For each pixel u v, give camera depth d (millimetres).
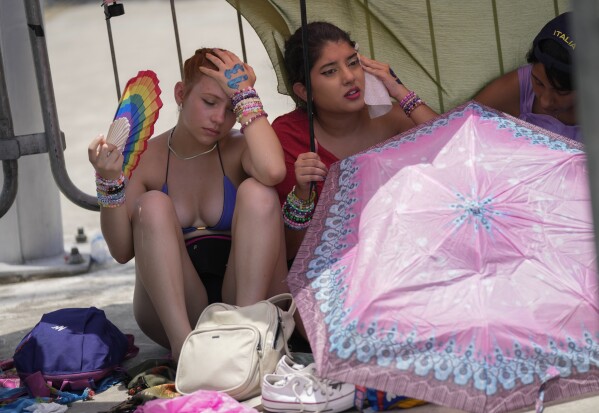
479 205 3168
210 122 3621
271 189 3582
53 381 3486
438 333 2971
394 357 2951
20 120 5254
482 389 2887
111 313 4723
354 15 4297
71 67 11977
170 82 10664
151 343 4191
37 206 5531
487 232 3121
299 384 3135
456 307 3006
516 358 2947
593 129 1685
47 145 4461
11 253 5523
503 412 2877
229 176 3834
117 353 3646
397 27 4320
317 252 3283
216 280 3898
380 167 3346
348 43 3779
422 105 3885
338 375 2938
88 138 8766
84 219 6715
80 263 5547
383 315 3002
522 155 3307
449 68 4352
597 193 1700
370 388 3012
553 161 3271
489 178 3242
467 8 4297
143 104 3621
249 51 11867
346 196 3359
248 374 3238
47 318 3658
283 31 4250
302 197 3676
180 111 3801
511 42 4320
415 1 4293
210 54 3639
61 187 4516
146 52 12336
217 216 3818
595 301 3039
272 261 3568
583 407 3068
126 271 5555
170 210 3564
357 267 3119
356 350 2957
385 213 3209
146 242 3520
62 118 9555
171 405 3008
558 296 3039
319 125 3943
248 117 3602
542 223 3150
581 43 1678
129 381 3596
